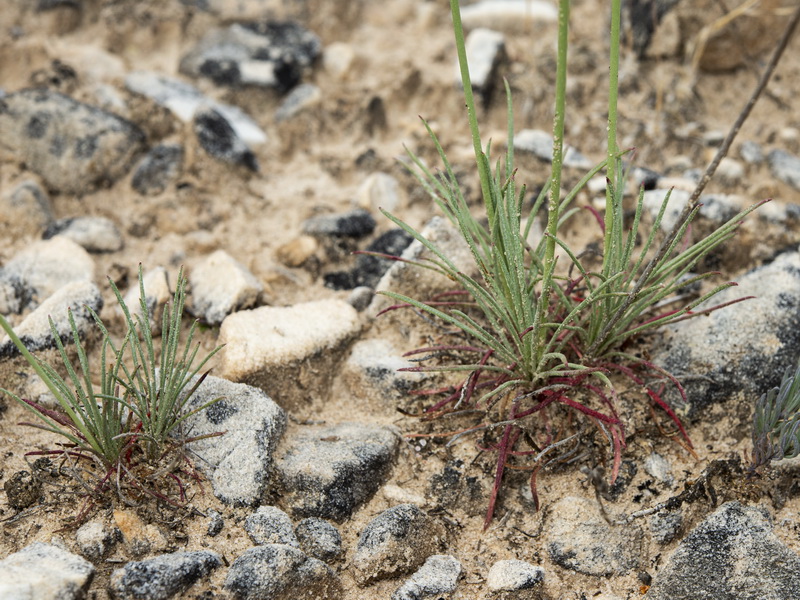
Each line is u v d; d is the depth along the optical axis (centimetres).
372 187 45
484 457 40
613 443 40
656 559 39
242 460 39
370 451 40
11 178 45
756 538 38
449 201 40
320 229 44
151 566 37
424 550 39
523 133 46
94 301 42
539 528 39
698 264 43
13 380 41
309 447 40
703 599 38
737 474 40
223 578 38
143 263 44
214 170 45
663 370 40
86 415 40
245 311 42
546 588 38
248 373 40
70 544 38
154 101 47
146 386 39
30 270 43
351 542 39
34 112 45
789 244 44
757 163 45
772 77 48
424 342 42
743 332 41
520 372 40
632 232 39
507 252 39
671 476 40
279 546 38
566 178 45
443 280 42
